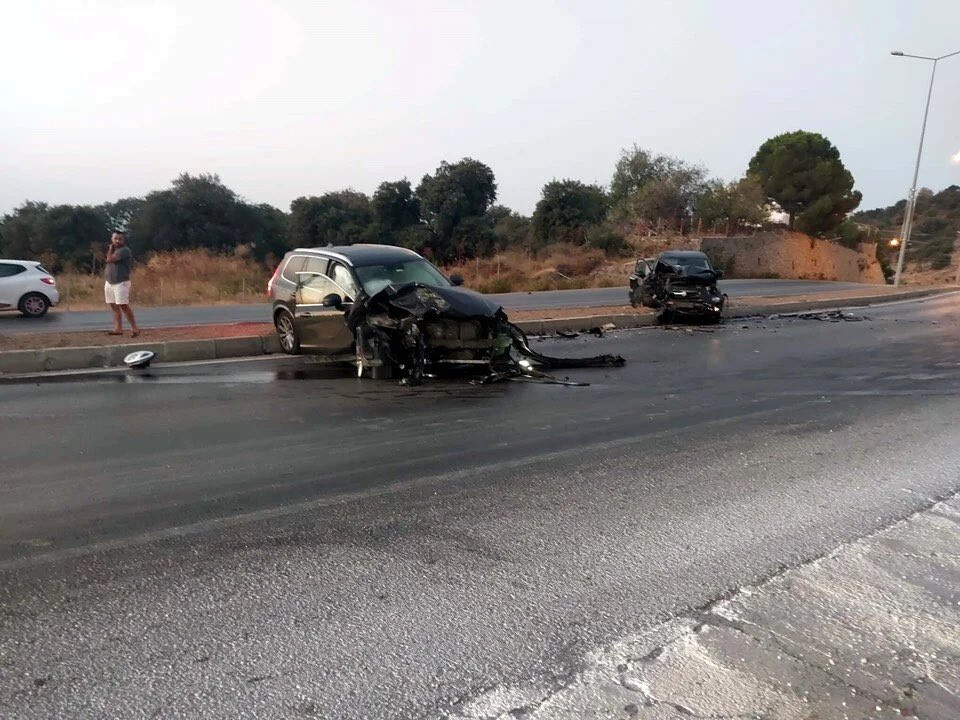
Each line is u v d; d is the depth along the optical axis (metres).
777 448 6.57
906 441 6.84
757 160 66.88
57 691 2.91
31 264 18.59
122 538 4.41
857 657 3.19
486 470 5.82
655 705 2.84
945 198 116.00
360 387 9.44
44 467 5.83
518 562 4.12
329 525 4.64
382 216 53.53
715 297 18.59
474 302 10.02
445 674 3.04
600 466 5.96
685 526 4.66
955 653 3.23
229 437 6.83
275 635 3.34
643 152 63.00
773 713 2.80
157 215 51.28
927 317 21.11
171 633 3.34
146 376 10.19
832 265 63.22
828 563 4.11
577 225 53.22
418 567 4.04
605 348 13.70
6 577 3.88
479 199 53.16
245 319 18.02
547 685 2.97
